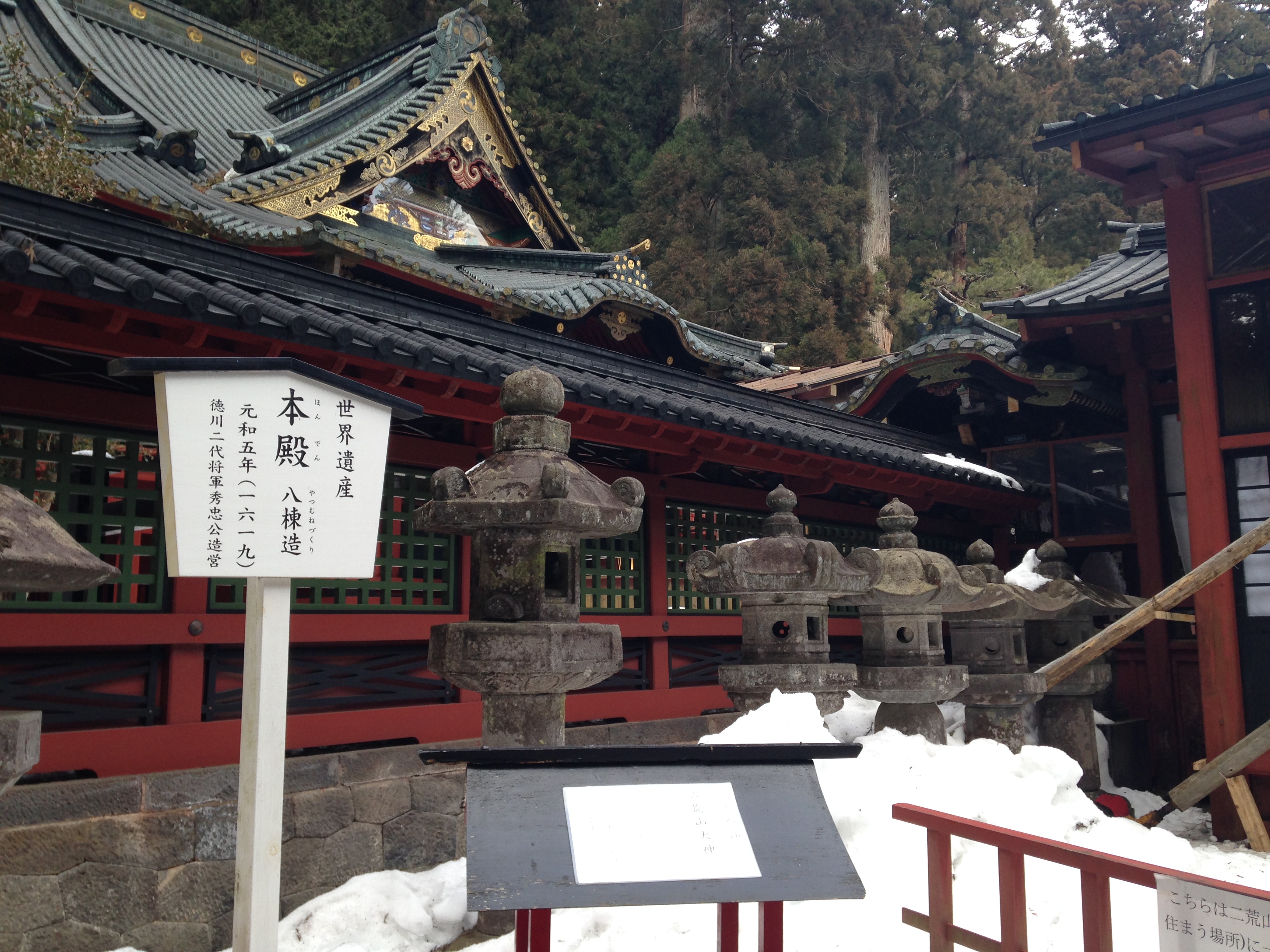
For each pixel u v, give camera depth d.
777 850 2.87
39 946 4.55
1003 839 3.27
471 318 6.89
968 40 30.38
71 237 4.89
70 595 5.45
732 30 27.47
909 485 10.16
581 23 28.95
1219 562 7.34
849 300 24.30
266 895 3.07
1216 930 2.75
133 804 4.97
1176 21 35.91
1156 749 10.40
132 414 5.55
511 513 4.49
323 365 5.52
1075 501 11.80
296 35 24.83
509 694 4.63
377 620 6.50
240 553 3.16
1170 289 9.19
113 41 14.74
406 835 6.08
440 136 12.10
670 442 7.78
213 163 12.39
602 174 28.16
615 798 2.89
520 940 2.91
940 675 6.73
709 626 8.88
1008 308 10.66
